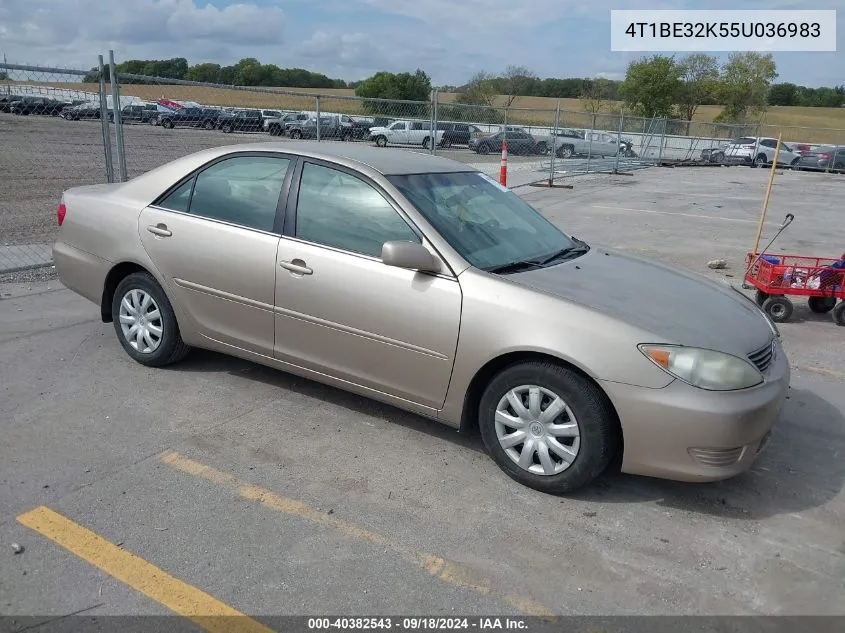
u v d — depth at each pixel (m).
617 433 3.44
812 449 4.20
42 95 8.16
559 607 2.77
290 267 4.07
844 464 4.03
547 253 4.22
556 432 3.45
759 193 19.52
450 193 4.27
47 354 5.12
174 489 3.46
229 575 2.85
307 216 4.13
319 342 4.09
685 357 3.24
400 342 3.77
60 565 2.87
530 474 3.56
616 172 24.67
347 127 15.73
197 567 2.89
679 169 28.98
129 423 4.12
